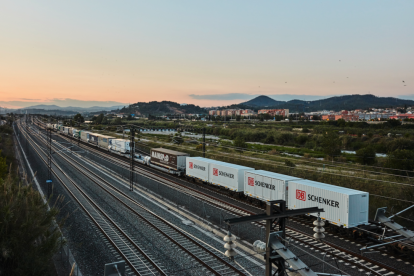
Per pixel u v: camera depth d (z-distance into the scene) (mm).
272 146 79188
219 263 18641
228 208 31141
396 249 20016
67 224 25922
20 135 114875
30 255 13281
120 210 30250
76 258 19312
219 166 37938
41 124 175000
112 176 49094
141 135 103000
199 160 42406
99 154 75188
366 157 46844
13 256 13008
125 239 22672
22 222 13711
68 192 37844
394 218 29578
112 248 21047
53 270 16578
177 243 21672
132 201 33812
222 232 24047
